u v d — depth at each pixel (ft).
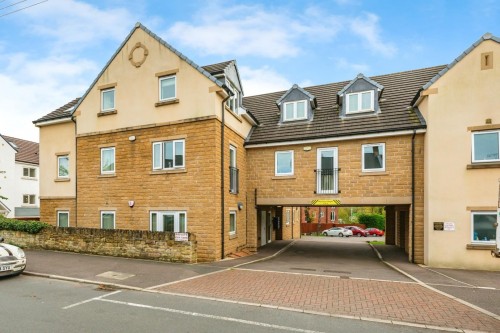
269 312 19.42
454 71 35.88
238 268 32.48
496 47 34.65
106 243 38.22
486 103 34.58
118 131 43.91
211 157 38.22
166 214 40.40
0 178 82.94
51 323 17.26
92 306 20.24
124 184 43.06
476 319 18.47
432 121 36.22
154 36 42.68
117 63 44.86
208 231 37.76
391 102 43.98
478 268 33.68
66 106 54.90
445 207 35.24
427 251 36.09
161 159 41.16
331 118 45.44
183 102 40.22
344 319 18.44
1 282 26.45
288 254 46.85
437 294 23.36
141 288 24.40
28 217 86.63
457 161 35.12
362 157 40.88
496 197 33.60
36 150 100.22
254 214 46.14
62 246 40.83
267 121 50.29
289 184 44.34
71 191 48.16
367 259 42.37
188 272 29.91
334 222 143.64
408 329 17.08
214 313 19.12
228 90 40.19
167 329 16.58
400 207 48.32
